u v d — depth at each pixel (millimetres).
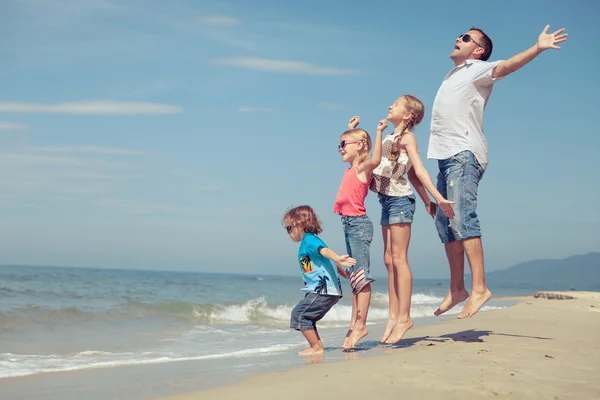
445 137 4746
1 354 5836
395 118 4949
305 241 4926
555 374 3395
